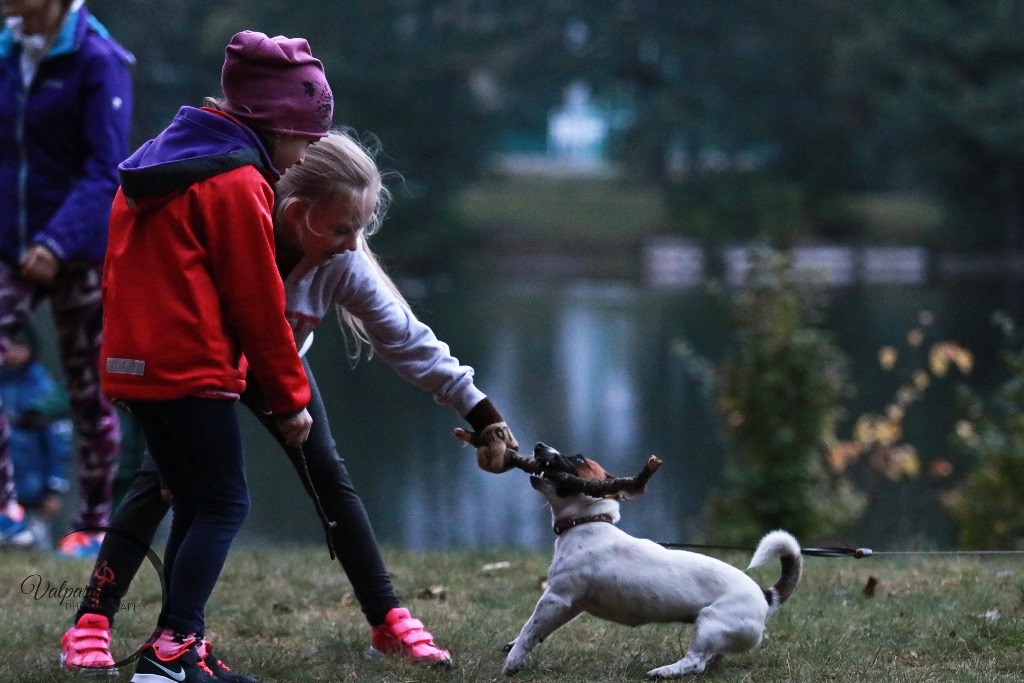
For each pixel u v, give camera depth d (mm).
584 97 108125
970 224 69875
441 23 77625
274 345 4730
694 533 15219
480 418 5504
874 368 30484
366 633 6152
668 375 31750
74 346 8352
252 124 4789
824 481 13867
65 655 5438
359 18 72562
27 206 7926
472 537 16672
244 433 23953
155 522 5527
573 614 5328
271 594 7266
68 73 7887
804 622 6324
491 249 74688
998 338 36812
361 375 33250
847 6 73812
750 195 73812
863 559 8664
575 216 80438
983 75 67000
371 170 5035
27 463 10633
